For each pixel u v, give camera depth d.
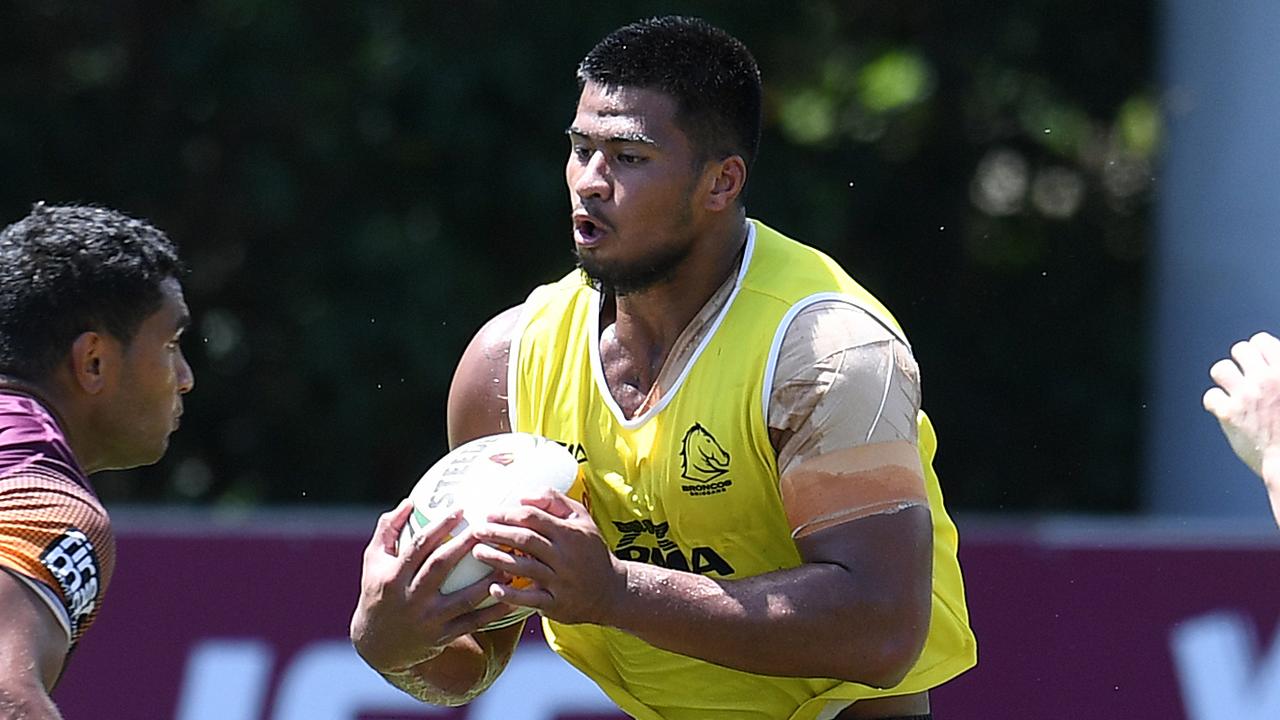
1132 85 35.78
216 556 20.27
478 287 31.70
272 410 33.28
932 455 12.83
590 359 12.14
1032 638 20.12
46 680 10.80
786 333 11.50
